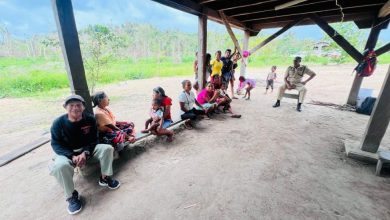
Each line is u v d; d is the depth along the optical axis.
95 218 1.86
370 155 2.85
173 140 3.56
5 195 2.17
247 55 7.71
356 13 5.40
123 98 7.39
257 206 2.00
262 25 7.73
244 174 2.55
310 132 3.99
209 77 6.13
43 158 3.01
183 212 1.93
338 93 8.01
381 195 2.18
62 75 11.61
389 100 2.64
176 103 6.47
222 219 1.84
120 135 2.73
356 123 4.54
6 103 6.79
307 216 1.87
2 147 3.54
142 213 1.91
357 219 1.84
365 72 5.27
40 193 2.20
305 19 6.36
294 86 5.51
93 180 2.41
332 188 2.28
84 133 2.16
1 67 14.48
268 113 5.25
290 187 2.29
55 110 5.98
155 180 2.42
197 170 2.64
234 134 3.85
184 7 4.23
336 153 3.12
